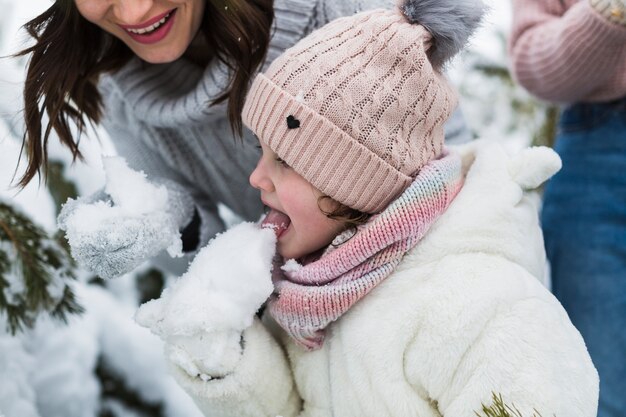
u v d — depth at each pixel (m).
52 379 1.92
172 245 1.54
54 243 1.76
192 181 1.82
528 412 1.22
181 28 1.51
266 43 1.55
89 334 2.03
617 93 1.81
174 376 1.45
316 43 1.37
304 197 1.38
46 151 1.60
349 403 1.38
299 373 1.46
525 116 2.54
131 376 2.07
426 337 1.31
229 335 1.40
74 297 1.79
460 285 1.31
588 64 1.76
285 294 1.39
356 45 1.35
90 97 1.71
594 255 1.84
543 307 1.31
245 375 1.40
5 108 1.83
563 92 1.84
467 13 1.37
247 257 1.37
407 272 1.36
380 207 1.38
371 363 1.34
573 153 1.90
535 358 1.25
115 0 1.43
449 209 1.38
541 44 1.84
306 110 1.33
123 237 1.44
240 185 1.82
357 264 1.34
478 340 1.29
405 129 1.36
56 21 1.55
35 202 1.99
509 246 1.36
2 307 1.68
